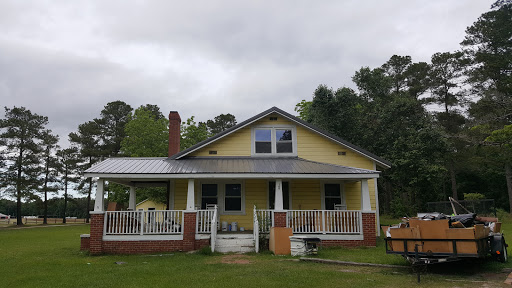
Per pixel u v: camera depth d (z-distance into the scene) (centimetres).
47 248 1612
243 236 1439
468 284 771
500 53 3631
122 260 1203
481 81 3872
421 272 916
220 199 1750
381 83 3681
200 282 821
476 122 3131
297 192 1775
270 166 1556
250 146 1833
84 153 5628
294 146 1839
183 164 1585
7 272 993
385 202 4194
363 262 1046
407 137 2861
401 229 902
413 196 3203
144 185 1861
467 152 3762
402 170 2788
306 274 895
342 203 1769
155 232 1383
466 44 3947
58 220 6656
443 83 4478
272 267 1009
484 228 907
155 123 3891
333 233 1431
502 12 3519
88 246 1470
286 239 1305
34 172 5097
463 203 2497
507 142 2564
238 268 1002
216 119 7144
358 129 3019
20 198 4853
